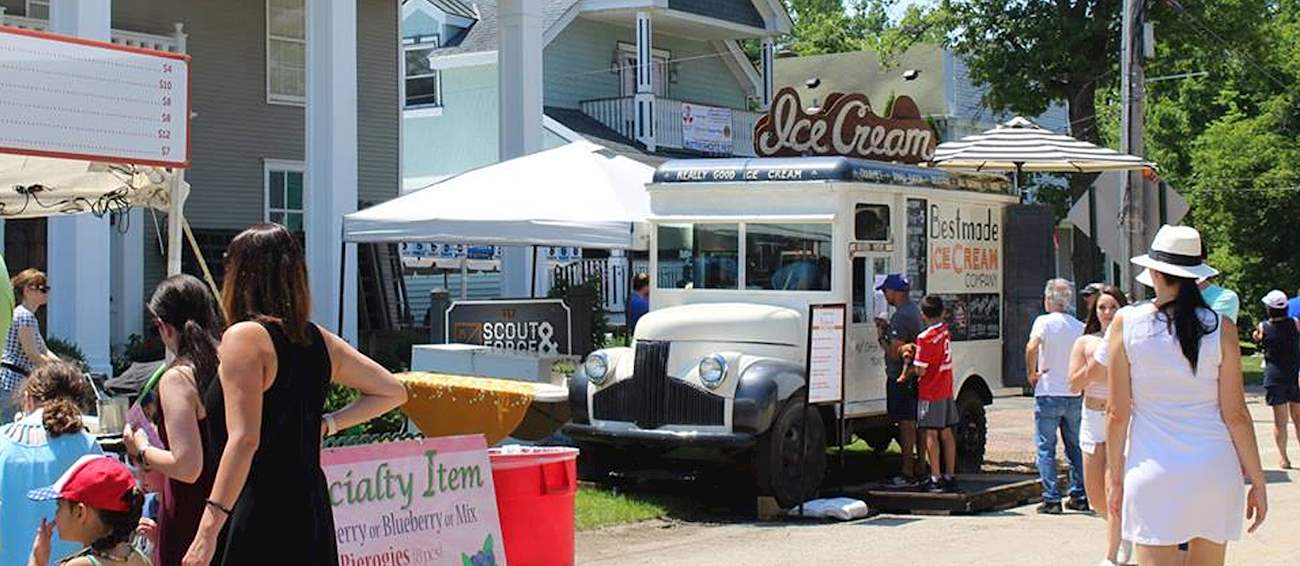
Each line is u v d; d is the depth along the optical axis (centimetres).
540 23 2278
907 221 1391
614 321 3002
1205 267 681
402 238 1666
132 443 613
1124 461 698
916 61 4981
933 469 1305
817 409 1277
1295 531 1178
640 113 3359
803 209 1314
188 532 572
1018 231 1551
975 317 1501
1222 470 668
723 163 1359
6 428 704
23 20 2139
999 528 1200
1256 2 3312
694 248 1371
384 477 790
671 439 1234
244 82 2533
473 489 841
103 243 1673
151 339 2189
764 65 3794
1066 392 1264
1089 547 1104
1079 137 3291
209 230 2464
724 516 1258
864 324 1344
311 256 1939
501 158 2267
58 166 1003
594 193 1608
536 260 2245
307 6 1950
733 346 1268
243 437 527
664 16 3434
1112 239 1852
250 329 534
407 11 3500
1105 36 3228
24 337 1143
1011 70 3338
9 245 2138
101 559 563
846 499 1270
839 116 1415
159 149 933
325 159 1938
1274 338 1639
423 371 1402
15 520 688
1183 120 4425
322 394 558
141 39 2309
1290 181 4016
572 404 1288
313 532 543
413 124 3503
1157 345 674
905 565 1031
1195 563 680
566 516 914
